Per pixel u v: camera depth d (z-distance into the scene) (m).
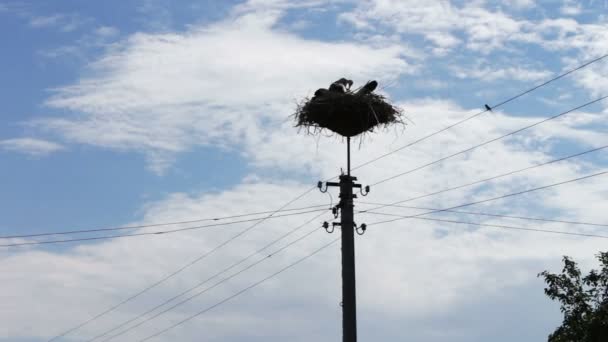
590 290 24.33
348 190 20.95
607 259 24.42
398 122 22.30
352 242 20.70
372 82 22.17
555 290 24.41
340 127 22.12
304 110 22.17
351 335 20.31
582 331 23.66
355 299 20.47
